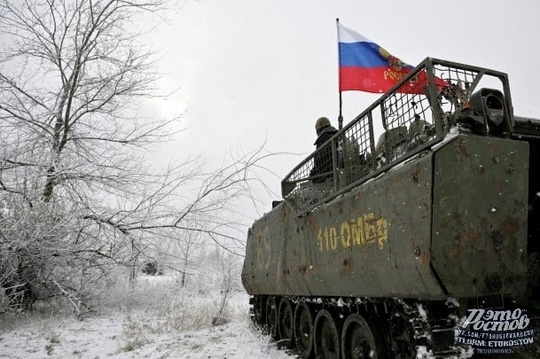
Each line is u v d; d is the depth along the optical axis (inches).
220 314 482.6
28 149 534.6
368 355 198.7
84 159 550.0
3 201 484.1
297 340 297.3
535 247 167.8
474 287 127.3
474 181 130.0
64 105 571.5
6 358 293.0
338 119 311.6
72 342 349.7
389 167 164.4
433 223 129.8
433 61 140.7
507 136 139.6
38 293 521.7
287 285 296.7
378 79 314.2
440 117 136.8
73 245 527.8
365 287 180.9
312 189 253.1
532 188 169.2
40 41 573.6
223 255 596.1
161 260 603.2
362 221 179.8
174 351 312.2
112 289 613.3
